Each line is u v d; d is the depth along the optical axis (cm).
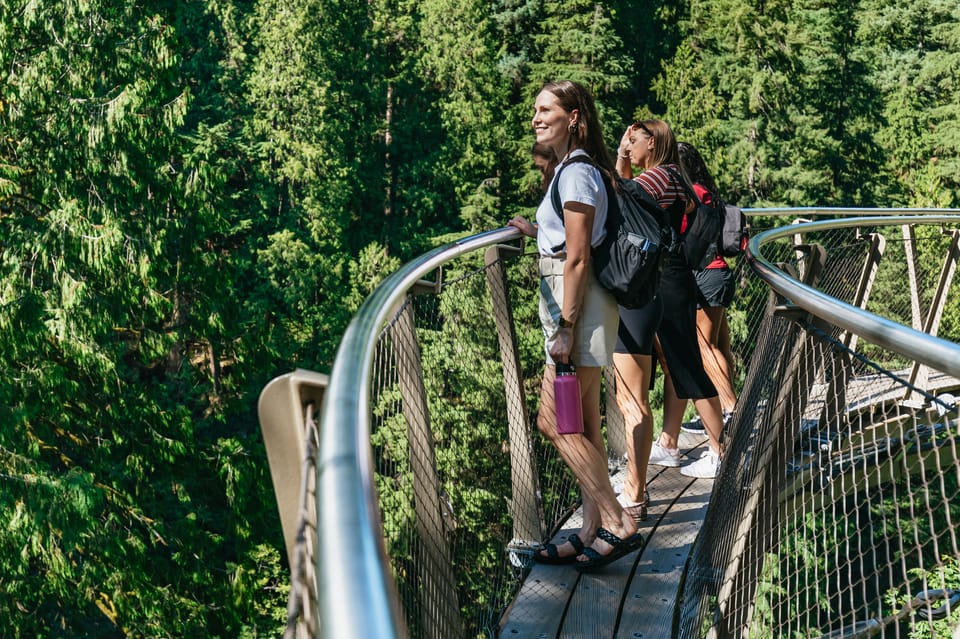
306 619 96
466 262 1789
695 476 441
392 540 198
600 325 302
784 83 3869
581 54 3594
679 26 3956
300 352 3078
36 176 1345
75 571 1274
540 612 303
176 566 1380
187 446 1434
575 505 405
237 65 3606
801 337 273
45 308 1259
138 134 1337
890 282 722
